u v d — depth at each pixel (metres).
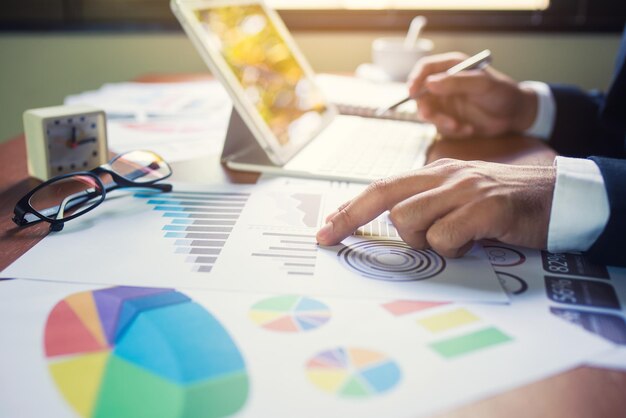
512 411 0.32
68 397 0.32
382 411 0.31
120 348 0.37
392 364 0.35
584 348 0.37
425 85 0.90
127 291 0.44
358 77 1.30
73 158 0.71
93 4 1.53
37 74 1.58
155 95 1.15
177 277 0.46
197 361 0.35
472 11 1.52
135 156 0.68
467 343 0.38
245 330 0.39
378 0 1.53
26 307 0.41
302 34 1.54
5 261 0.48
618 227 0.49
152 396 0.32
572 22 1.49
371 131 0.90
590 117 0.95
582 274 0.48
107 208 0.61
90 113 0.71
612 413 0.31
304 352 0.36
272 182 0.69
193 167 0.75
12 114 1.61
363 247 0.53
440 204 0.50
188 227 0.56
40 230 0.55
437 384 0.34
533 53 1.51
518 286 0.46
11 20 1.54
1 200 0.63
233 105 0.73
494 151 0.81
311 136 0.84
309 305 0.42
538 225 0.50
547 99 0.95
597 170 0.52
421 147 0.83
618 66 0.93
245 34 0.80
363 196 0.53
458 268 0.49
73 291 0.44
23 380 0.34
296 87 0.87
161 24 1.54
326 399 0.32
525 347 0.37
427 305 0.42
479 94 0.89
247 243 0.53
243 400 0.32
